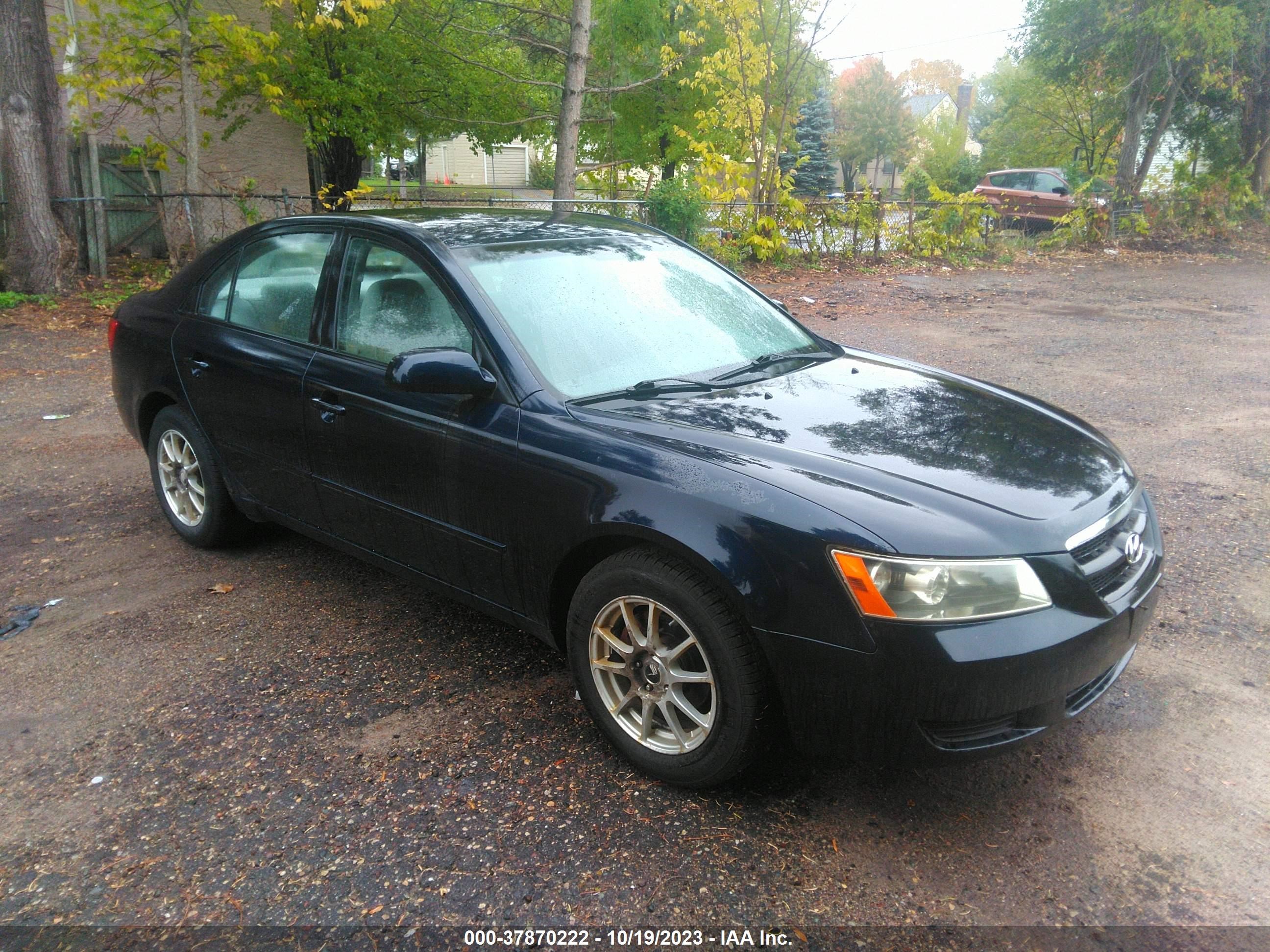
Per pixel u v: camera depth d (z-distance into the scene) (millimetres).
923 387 3490
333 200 14320
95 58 14000
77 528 4902
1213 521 4906
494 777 2877
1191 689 3328
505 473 3010
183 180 15828
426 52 18938
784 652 2455
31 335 9969
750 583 2457
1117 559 2645
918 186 46094
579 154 27750
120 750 3023
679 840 2596
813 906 2359
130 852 2570
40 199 11602
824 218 17172
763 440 2809
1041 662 2355
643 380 3244
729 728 2590
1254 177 24469
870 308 12781
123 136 13641
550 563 2945
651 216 15383
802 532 2428
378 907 2365
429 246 3432
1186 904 2352
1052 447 2990
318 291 3785
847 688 2410
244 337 4035
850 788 2824
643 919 2322
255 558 4543
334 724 3158
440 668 3521
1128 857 2521
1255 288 15031
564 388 3098
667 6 21047
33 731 3137
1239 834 2594
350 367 3537
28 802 2777
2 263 11758
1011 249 18984
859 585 2354
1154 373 8586
